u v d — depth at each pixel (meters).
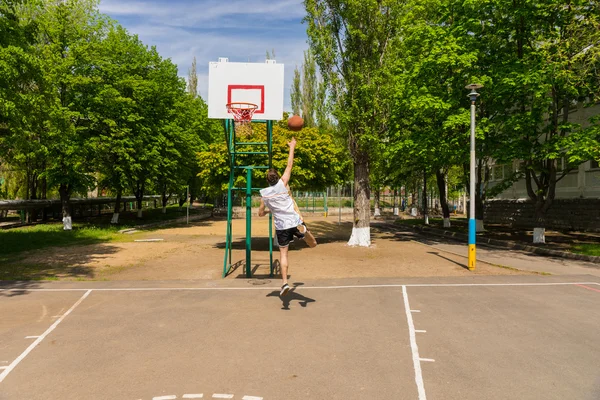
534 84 15.48
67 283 9.88
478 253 15.97
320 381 4.51
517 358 5.16
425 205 31.61
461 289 9.12
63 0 25.11
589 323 6.61
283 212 6.37
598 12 15.16
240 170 16.70
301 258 14.51
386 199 61.62
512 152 16.92
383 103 16.53
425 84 19.97
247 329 6.32
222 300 8.16
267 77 10.91
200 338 5.92
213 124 43.50
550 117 17.88
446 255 15.18
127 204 53.34
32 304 7.87
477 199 23.89
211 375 4.67
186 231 27.33
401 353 5.33
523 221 27.34
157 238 22.28
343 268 12.39
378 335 6.03
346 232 26.06
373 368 4.86
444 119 19.19
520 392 4.25
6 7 13.73
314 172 17.91
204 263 13.52
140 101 27.19
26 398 4.15
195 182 44.12
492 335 6.03
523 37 17.95
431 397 4.14
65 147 22.81
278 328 6.36
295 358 5.16
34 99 13.30
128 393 4.24
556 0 15.62
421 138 19.67
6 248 16.58
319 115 18.69
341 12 16.61
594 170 21.44
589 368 4.86
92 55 24.42
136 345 5.64
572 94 16.48
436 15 21.77
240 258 14.60
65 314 7.18
